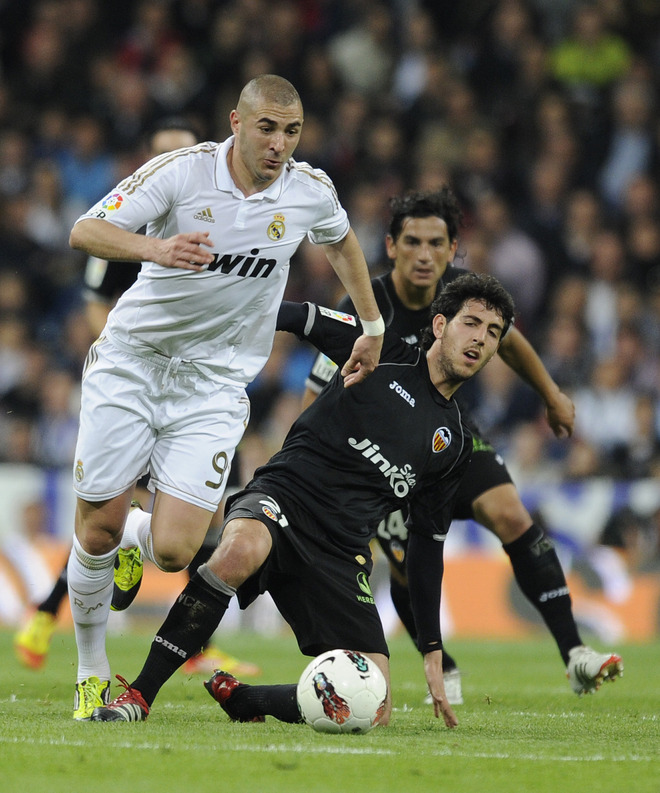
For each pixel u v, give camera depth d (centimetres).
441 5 6216
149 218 1648
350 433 1781
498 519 2231
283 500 1766
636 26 6025
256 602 4197
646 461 4384
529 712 2047
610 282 5200
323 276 5075
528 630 4066
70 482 4269
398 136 5659
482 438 2277
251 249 1697
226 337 1770
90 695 1761
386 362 1814
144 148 5375
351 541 1786
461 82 5953
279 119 1617
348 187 5534
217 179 1669
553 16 6309
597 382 4666
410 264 2158
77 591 1762
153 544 1752
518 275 5191
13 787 1212
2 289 5219
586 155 5625
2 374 4994
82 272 5391
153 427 1766
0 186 5503
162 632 1684
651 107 5697
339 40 6034
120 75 5856
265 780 1262
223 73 5753
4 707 1920
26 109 5794
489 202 5297
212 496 1761
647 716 1992
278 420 4534
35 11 6072
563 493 4147
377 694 1617
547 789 1254
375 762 1368
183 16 6069
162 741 1474
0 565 4188
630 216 5375
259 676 2605
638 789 1262
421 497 1806
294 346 4866
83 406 1755
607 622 4047
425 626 1770
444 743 1546
